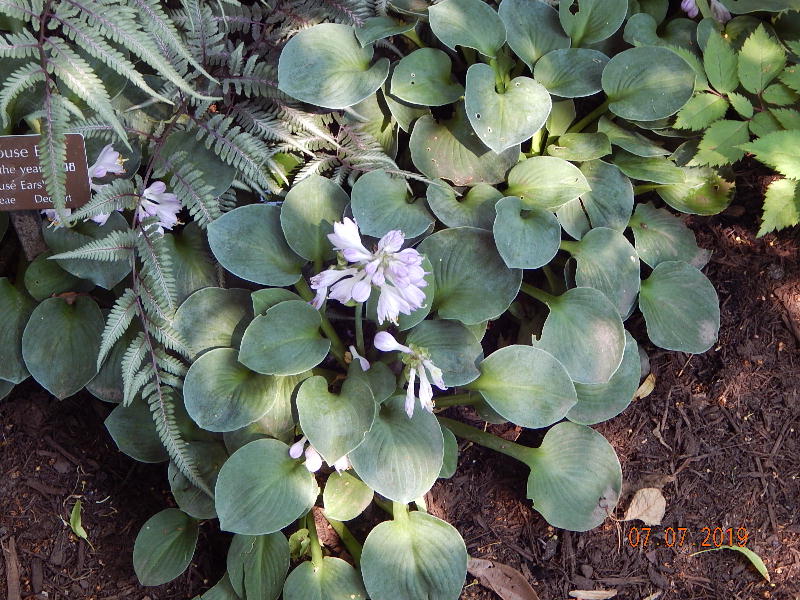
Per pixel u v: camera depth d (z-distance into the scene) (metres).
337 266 0.58
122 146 0.58
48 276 0.58
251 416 0.54
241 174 0.60
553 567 0.60
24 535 0.58
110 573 0.58
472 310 0.57
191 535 0.57
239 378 0.55
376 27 0.61
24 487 0.60
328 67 0.59
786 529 0.61
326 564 0.56
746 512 0.61
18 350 0.57
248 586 0.54
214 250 0.56
